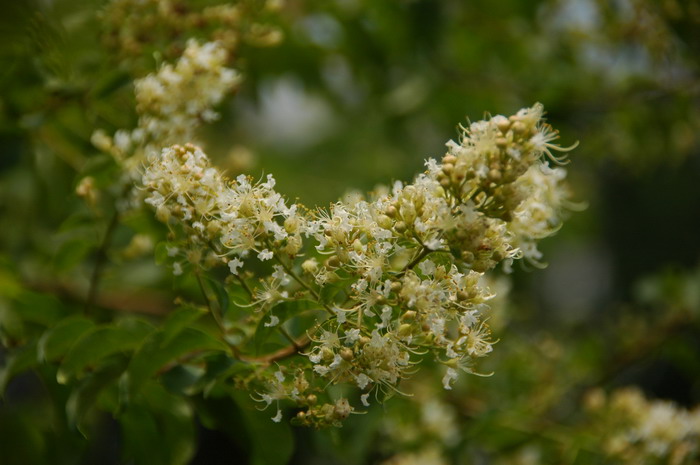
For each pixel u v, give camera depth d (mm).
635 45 7398
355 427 5402
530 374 7090
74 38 5484
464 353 3152
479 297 3090
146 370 3430
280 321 3195
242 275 3459
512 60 7945
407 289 2979
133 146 4289
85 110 5055
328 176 9656
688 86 7332
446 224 2947
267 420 3775
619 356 7582
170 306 6488
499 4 7566
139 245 4820
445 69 7777
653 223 16688
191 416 3889
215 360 3479
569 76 7859
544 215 3490
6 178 5828
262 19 6328
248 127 10141
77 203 5387
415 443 6289
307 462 7656
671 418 5570
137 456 3887
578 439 5750
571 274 17453
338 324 3150
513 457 6270
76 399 3627
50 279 5980
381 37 7168
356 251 3043
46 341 3791
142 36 4887
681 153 8133
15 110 5176
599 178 13781
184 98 4168
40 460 4594
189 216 3156
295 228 3184
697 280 7703
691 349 7633
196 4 5387
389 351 3027
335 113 8594
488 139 2918
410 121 8234
